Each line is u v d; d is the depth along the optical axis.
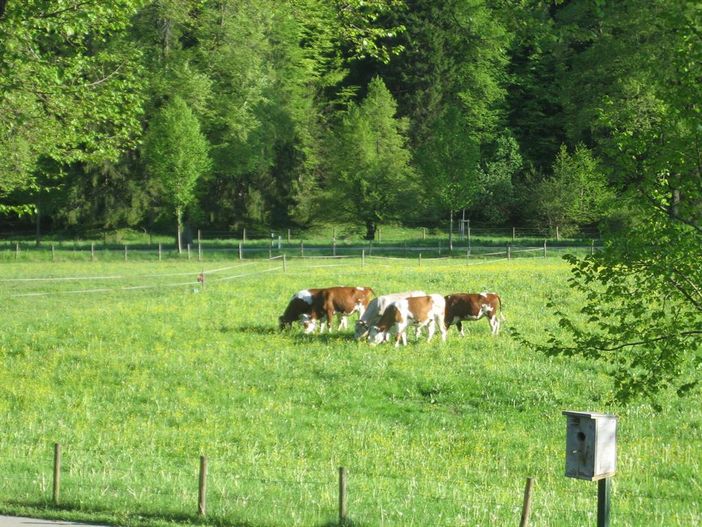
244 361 26.27
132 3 22.61
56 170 79.44
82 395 23.55
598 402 22.17
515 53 97.00
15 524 12.24
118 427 20.42
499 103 95.88
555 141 93.62
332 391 23.44
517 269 44.91
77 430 20.05
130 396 23.34
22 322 32.12
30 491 14.09
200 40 69.50
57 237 83.50
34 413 21.77
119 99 25.75
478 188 70.19
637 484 16.30
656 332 13.79
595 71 56.03
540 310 32.44
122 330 30.34
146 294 40.16
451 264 52.03
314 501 13.57
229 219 89.31
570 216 77.69
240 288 39.00
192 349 27.89
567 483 16.41
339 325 31.36
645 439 19.41
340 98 98.75
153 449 18.44
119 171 80.25
